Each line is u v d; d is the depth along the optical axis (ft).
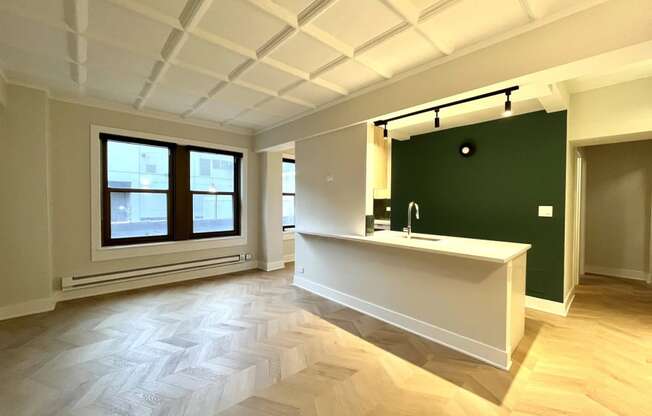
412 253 9.10
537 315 10.30
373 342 8.43
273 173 17.22
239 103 12.05
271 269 17.17
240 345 8.23
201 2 5.96
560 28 6.07
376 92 9.88
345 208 11.32
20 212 10.25
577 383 6.52
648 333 8.89
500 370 7.04
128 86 10.57
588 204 16.25
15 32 7.11
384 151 11.25
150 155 13.83
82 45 7.63
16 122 10.12
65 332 8.95
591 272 16.20
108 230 12.71
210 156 15.80
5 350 7.88
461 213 12.96
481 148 12.30
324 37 7.15
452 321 8.14
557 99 9.20
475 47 7.27
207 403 5.89
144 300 11.79
